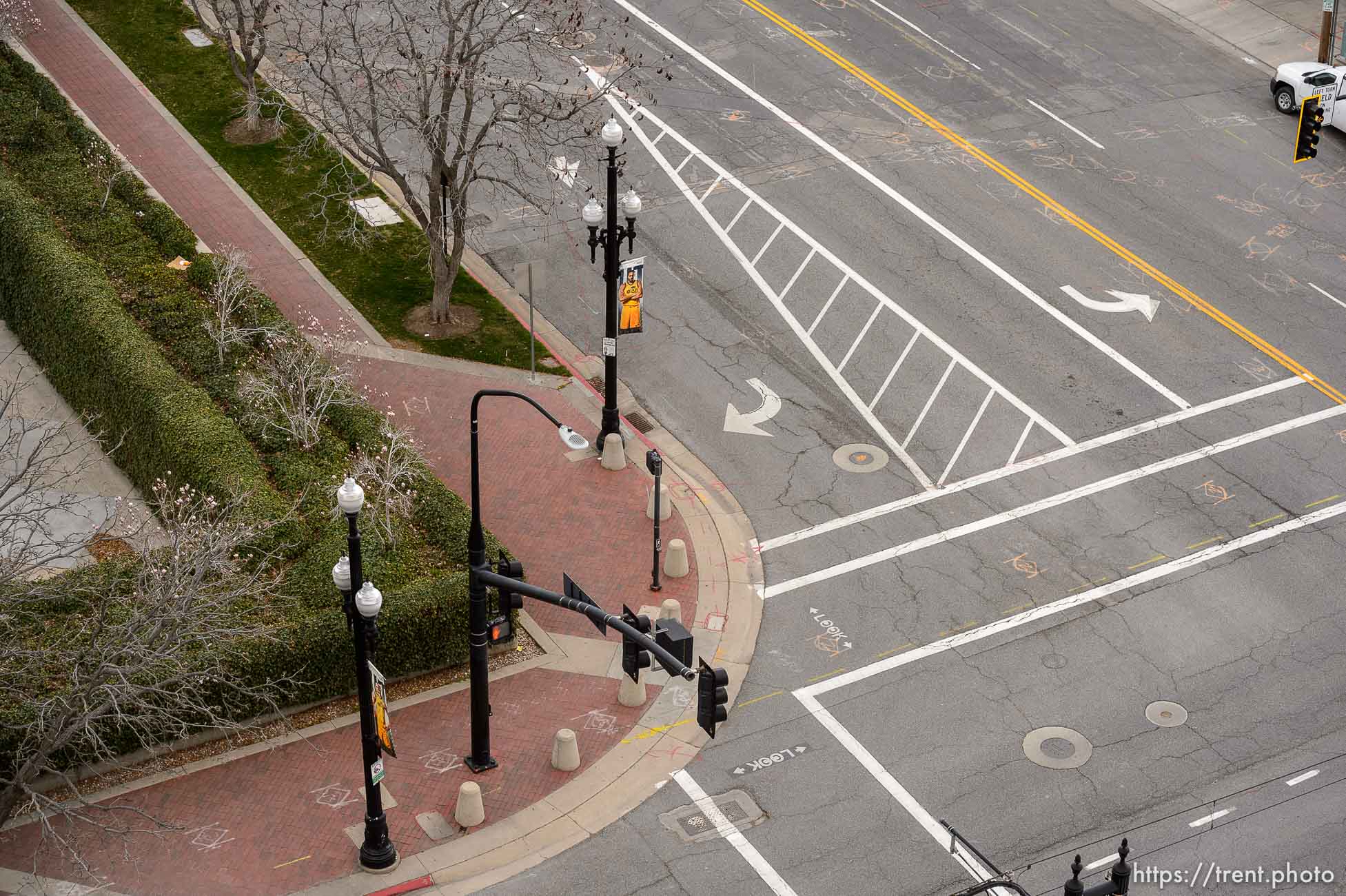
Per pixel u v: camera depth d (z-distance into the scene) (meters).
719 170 41.91
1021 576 30.08
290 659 26.02
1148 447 33.31
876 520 31.47
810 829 24.72
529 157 36.25
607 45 46.62
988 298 37.59
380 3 37.38
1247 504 31.80
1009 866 24.06
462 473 32.16
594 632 28.75
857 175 41.91
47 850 23.69
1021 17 49.69
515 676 27.67
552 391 34.62
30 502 27.22
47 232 35.47
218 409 31.48
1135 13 50.16
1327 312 37.31
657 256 38.75
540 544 30.52
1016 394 34.72
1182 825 24.81
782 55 47.09
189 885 23.27
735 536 31.05
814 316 36.97
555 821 24.81
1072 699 27.33
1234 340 36.38
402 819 24.70
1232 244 39.59
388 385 34.41
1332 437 33.56
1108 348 36.06
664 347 36.03
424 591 27.23
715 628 28.86
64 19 47.34
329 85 34.19
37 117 40.34
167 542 27.03
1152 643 28.53
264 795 24.95
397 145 42.16
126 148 41.91
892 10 49.78
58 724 22.72
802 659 28.20
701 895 23.52
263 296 35.19
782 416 34.16
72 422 33.06
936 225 40.06
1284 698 27.34
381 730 22.27
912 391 34.81
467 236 39.38
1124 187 41.66
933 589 29.78
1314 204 41.19
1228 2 50.62
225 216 39.66
